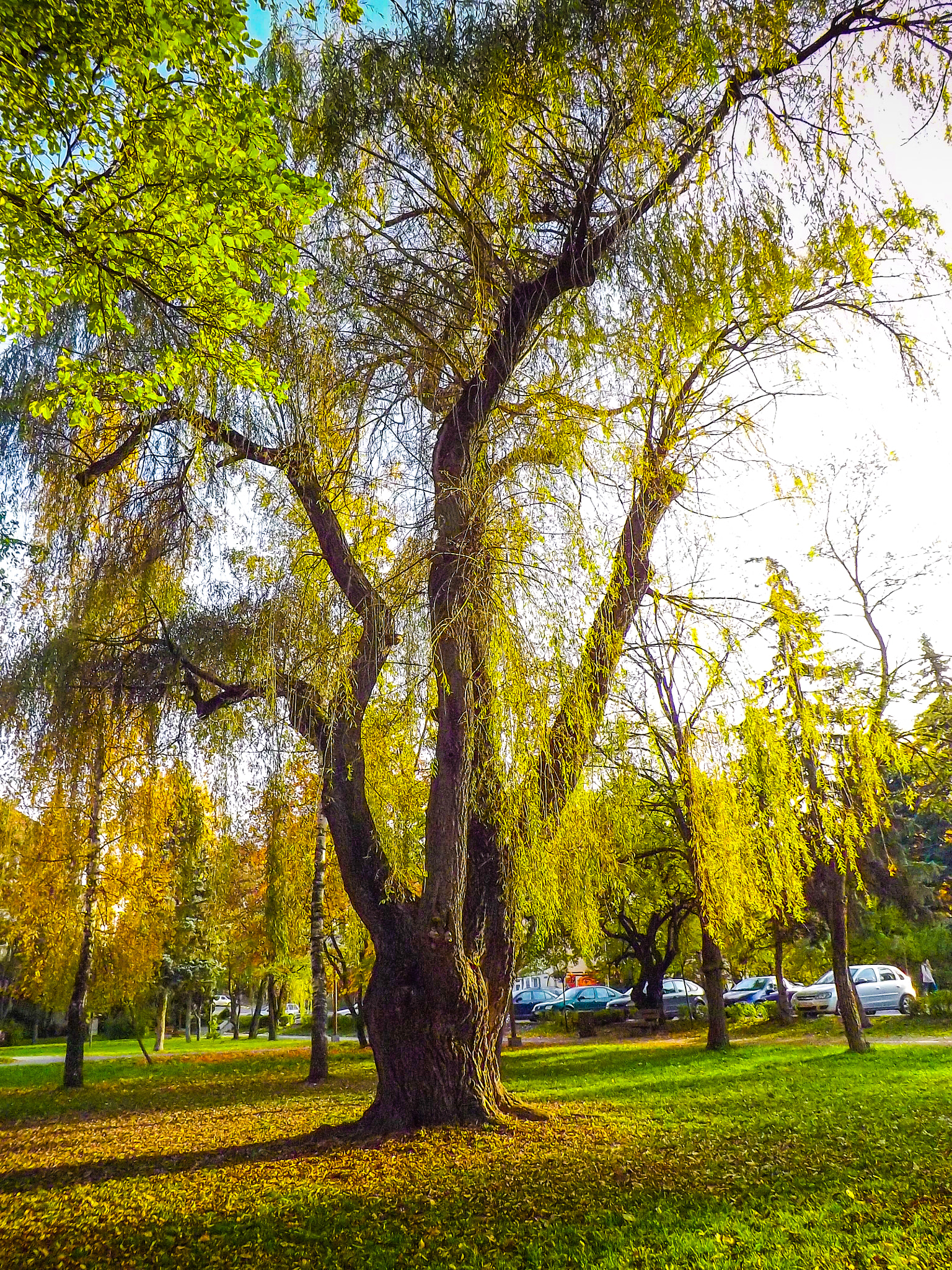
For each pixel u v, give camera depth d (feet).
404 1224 20.07
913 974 93.76
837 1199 20.13
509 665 25.98
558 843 29.58
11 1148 34.88
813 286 28.94
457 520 26.40
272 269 20.98
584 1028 93.56
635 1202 20.77
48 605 31.14
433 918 30.01
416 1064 29.81
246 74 20.79
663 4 24.95
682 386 30.19
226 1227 20.59
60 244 19.40
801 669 40.16
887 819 46.68
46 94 17.66
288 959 73.97
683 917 87.92
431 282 28.48
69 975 59.67
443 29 25.43
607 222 27.48
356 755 31.14
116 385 23.35
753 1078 42.91
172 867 55.52
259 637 27.53
